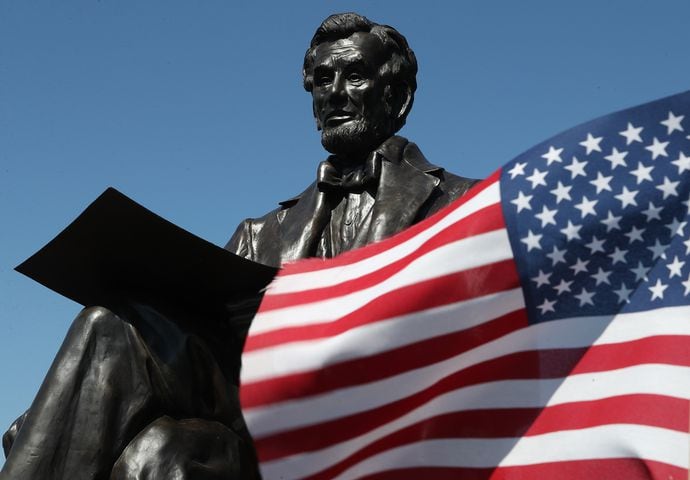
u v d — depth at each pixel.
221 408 14.73
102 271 14.65
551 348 12.98
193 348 14.68
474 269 13.20
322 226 16.25
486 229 13.25
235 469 14.27
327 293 13.63
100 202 13.86
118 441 14.11
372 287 13.51
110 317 14.55
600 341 12.91
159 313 14.77
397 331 13.23
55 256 14.44
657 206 13.12
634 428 12.56
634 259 13.05
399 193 15.95
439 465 13.00
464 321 13.16
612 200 13.16
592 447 12.62
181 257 14.43
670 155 13.22
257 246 16.59
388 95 16.73
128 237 14.25
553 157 13.34
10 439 15.30
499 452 12.88
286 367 13.42
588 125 13.42
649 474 12.45
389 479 13.10
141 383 14.32
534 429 12.84
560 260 13.12
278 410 13.37
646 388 12.66
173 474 13.85
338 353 13.30
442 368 13.14
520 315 13.10
